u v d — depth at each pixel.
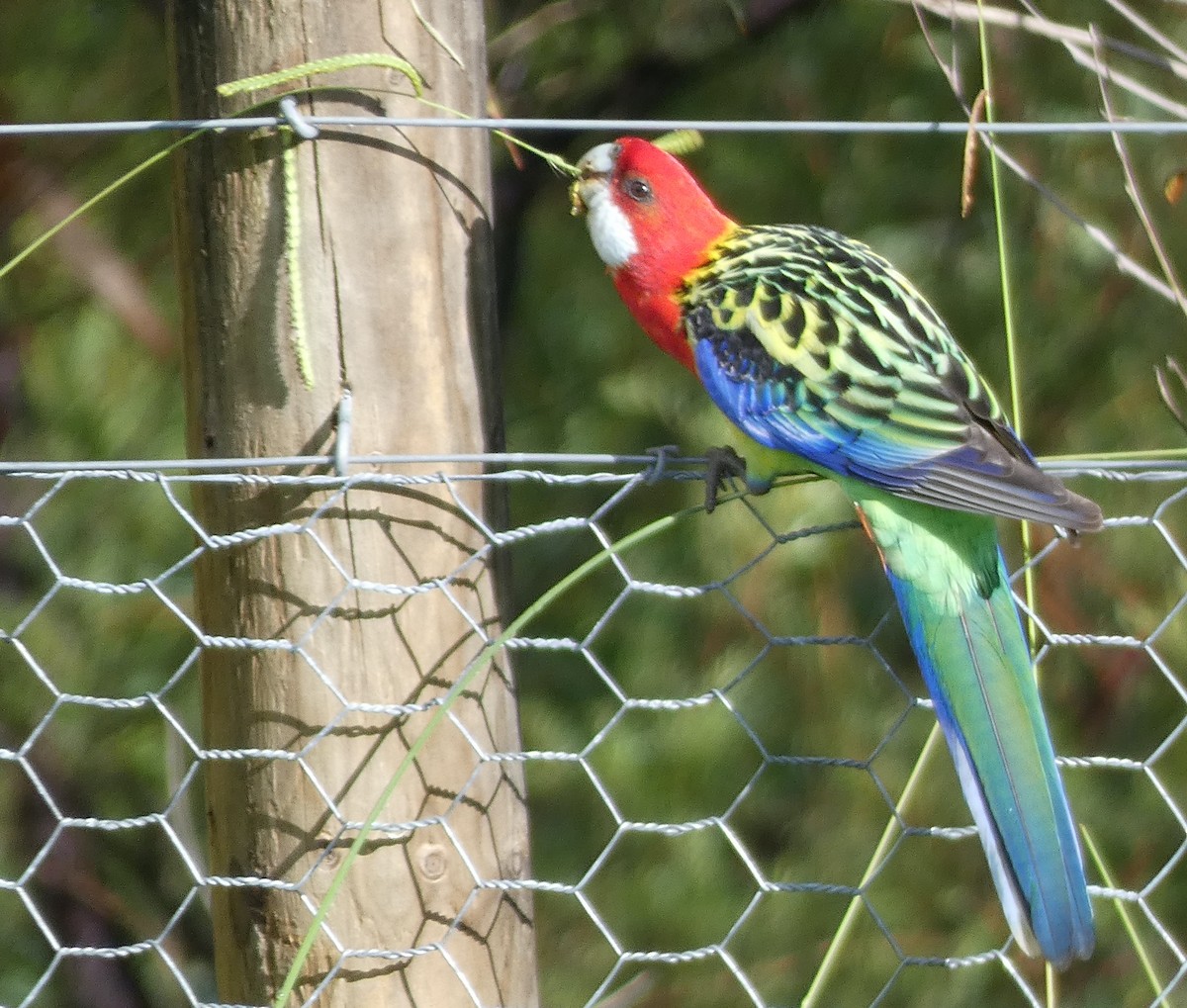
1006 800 5.09
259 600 4.54
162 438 10.26
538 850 10.59
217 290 4.62
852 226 10.45
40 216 9.91
